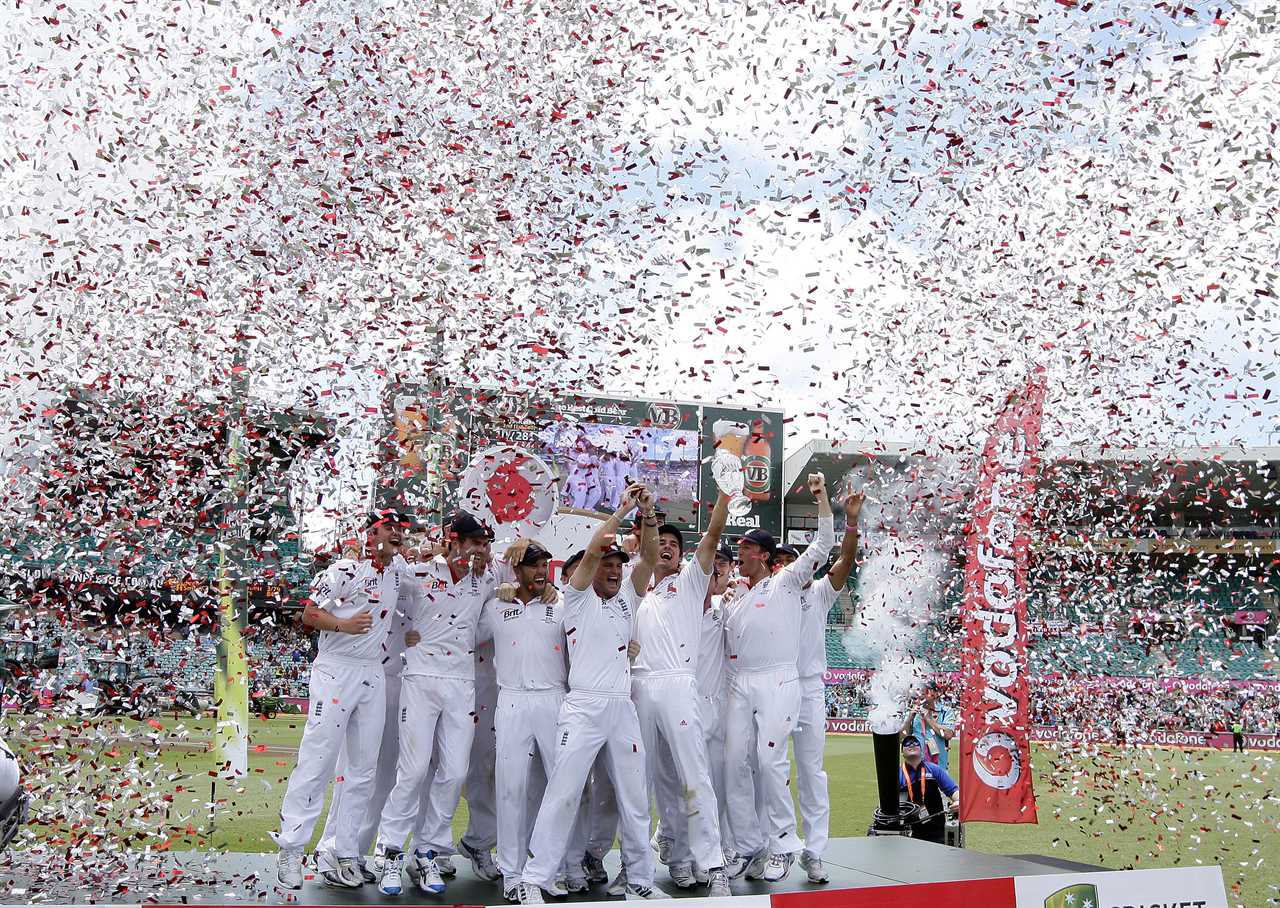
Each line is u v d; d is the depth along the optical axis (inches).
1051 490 350.9
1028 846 409.4
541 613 244.2
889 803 335.3
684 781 244.5
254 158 243.3
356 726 238.7
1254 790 509.7
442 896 231.6
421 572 243.6
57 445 246.4
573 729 233.0
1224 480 353.4
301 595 263.9
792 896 206.1
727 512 251.6
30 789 235.1
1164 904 233.1
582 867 251.8
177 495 250.7
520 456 263.7
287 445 252.1
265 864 254.5
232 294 247.6
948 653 350.3
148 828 252.5
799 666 275.7
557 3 245.3
